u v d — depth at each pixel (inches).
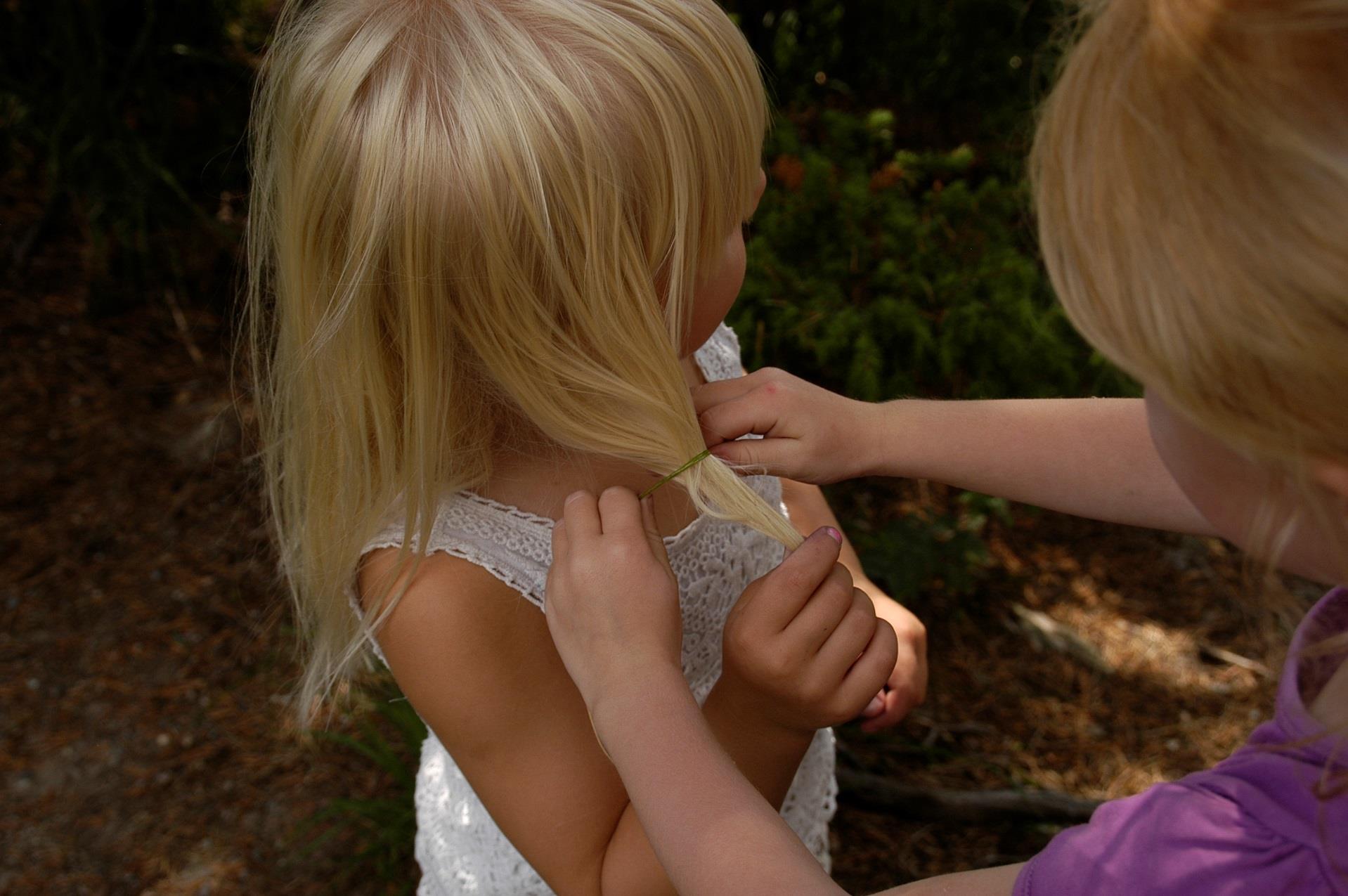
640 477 27.9
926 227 48.4
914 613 61.2
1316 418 18.5
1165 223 19.0
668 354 24.9
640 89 24.1
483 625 26.2
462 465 26.7
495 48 24.1
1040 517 67.7
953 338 45.6
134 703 56.3
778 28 65.2
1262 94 18.4
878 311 46.5
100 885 48.9
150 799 52.5
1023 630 60.6
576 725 26.9
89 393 69.3
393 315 25.2
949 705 56.9
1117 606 62.3
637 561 24.5
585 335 24.9
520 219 24.0
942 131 63.8
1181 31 18.9
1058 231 20.1
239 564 62.7
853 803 51.6
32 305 72.9
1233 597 62.7
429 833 33.6
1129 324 19.4
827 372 47.9
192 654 58.5
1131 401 28.0
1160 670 58.7
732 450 27.0
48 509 63.8
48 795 52.4
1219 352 18.8
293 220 25.5
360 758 54.7
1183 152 18.9
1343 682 21.0
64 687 56.7
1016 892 22.1
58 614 59.6
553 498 27.3
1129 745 54.9
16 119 70.4
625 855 26.5
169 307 73.5
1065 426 27.9
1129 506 27.9
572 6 24.4
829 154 53.3
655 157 24.2
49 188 73.2
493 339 24.7
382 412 25.9
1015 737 55.3
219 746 54.7
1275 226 18.3
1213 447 20.0
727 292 26.7
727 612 29.8
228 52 71.8
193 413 68.8
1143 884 21.3
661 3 24.8
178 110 69.9
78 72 66.1
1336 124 18.2
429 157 24.0
